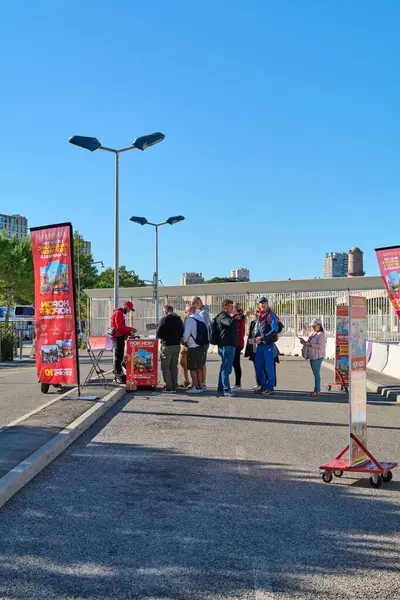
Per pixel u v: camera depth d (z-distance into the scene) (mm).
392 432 9984
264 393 14766
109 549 4805
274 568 4453
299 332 36625
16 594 4035
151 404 12750
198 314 14875
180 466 7512
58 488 6508
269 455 8133
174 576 4309
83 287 97688
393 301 15977
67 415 10266
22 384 17250
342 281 38781
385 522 5492
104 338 20297
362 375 7191
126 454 8109
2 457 7207
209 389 15812
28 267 46844
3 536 5086
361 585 4184
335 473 7145
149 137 23312
